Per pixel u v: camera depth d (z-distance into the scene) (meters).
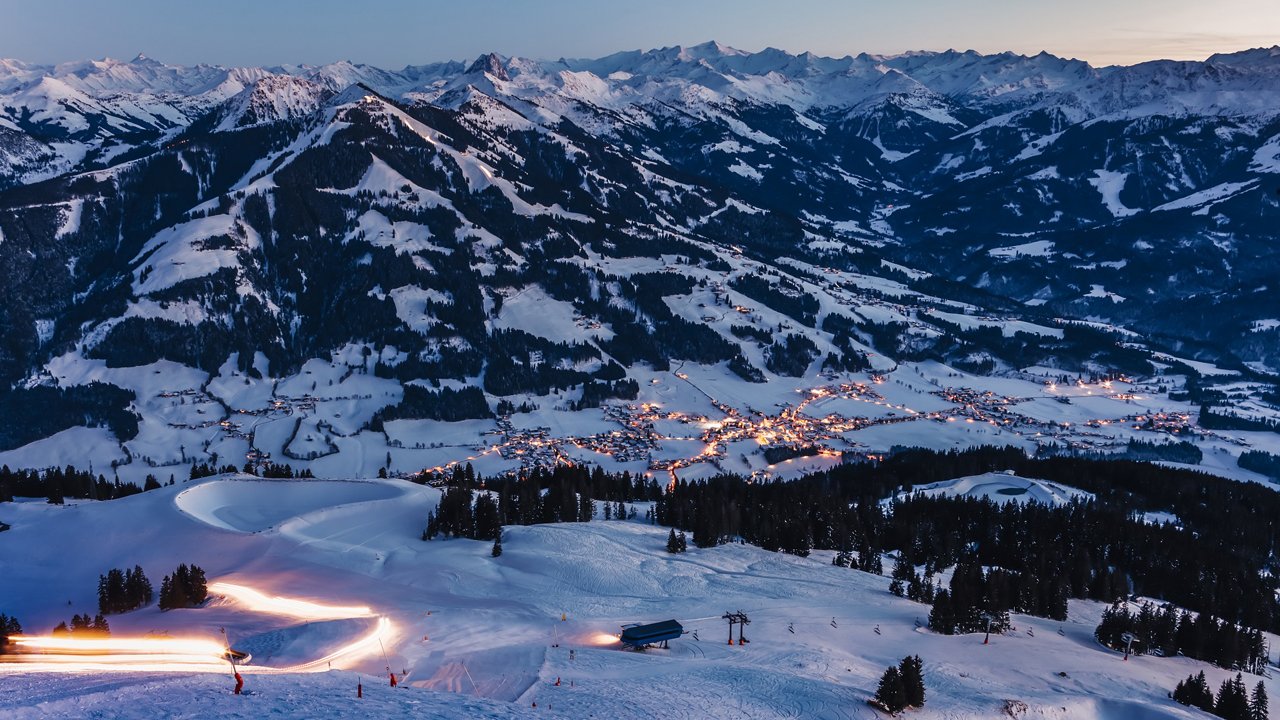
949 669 118.81
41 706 67.69
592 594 155.50
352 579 160.00
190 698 73.06
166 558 177.50
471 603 144.50
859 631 137.00
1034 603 162.12
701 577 169.75
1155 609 153.50
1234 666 138.25
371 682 88.69
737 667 110.75
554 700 90.81
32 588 163.50
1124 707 110.94
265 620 129.50
